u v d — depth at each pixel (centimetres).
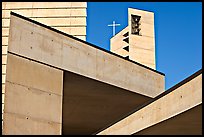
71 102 1906
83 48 1648
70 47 1596
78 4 2050
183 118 1456
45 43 1507
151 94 1916
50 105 1445
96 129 2372
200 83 1294
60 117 1455
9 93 1345
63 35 1581
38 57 1469
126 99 1908
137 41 5022
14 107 1338
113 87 1759
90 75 1653
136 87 1856
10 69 1375
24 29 1454
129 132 1694
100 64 1708
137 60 4925
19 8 2027
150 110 1574
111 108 2008
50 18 2027
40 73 1459
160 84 1984
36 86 1426
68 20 2027
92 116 2127
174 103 1430
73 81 1662
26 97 1382
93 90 1775
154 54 5034
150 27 5147
